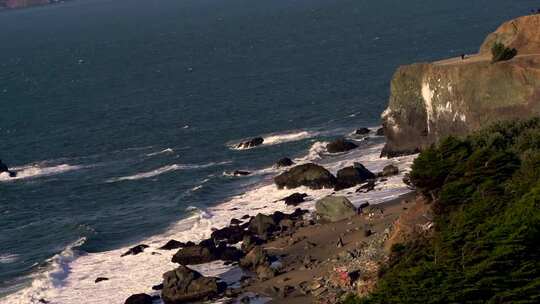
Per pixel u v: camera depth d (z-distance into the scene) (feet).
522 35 555.28
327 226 460.14
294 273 401.08
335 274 378.12
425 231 360.69
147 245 482.69
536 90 515.91
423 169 385.29
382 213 458.50
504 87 526.16
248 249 448.65
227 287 404.98
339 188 533.55
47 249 499.10
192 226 510.58
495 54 537.65
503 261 280.51
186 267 412.77
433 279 283.38
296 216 491.72
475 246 296.92
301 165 556.10
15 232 536.01
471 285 275.39
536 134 397.39
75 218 550.77
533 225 295.28
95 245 495.00
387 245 379.55
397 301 285.02
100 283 433.48
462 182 361.30
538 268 278.46
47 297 423.64
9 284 449.48
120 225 528.22
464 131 543.39
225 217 517.55
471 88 537.24
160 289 415.64
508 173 362.74
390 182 526.16
